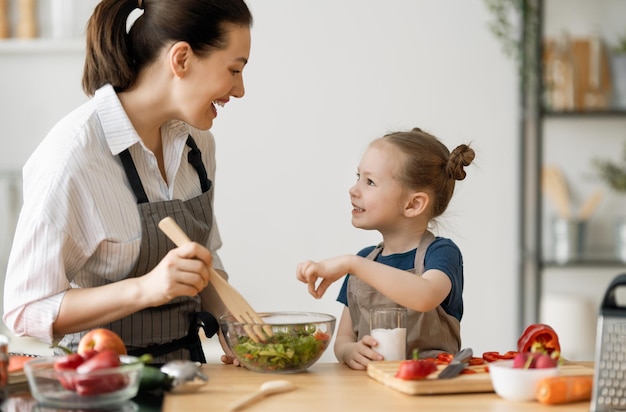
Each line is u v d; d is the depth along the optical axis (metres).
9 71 3.61
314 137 3.61
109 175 1.77
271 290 3.61
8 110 3.62
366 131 3.62
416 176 2.00
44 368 1.38
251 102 3.60
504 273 3.66
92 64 1.81
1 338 1.40
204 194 1.93
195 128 1.98
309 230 3.61
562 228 3.69
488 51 3.63
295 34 3.60
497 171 3.65
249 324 1.62
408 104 3.62
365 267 1.77
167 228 1.62
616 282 1.33
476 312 3.66
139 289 1.59
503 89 3.64
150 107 1.80
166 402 1.39
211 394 1.45
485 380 1.47
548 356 1.46
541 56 3.56
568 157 3.79
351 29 3.60
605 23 3.76
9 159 3.62
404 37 3.62
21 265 1.68
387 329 1.72
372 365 1.62
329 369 1.71
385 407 1.35
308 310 3.60
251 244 3.61
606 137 3.78
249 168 3.60
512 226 3.66
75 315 1.64
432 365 1.50
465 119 3.64
